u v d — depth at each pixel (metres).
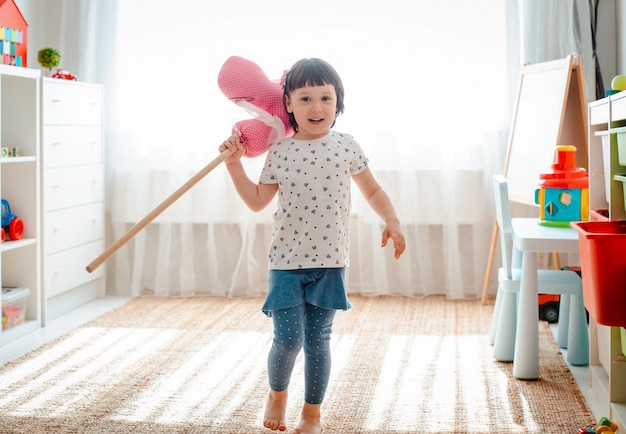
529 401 2.22
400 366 2.59
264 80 2.07
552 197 2.64
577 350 2.58
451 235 3.68
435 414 2.12
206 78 3.81
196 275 3.93
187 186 1.97
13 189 3.18
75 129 3.49
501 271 2.79
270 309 1.93
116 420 2.08
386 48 3.72
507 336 2.63
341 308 1.95
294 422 2.06
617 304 1.67
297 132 2.08
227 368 2.58
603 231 1.90
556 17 3.52
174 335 3.04
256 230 3.86
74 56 3.89
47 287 3.27
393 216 2.05
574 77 3.14
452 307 3.53
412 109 3.71
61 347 2.86
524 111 3.41
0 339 2.91
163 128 3.84
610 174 2.03
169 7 3.83
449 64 3.68
